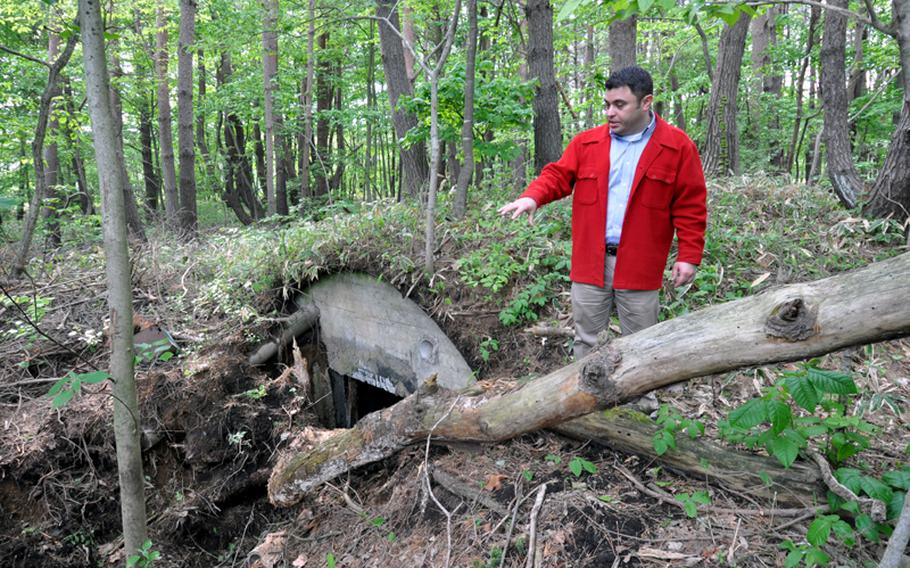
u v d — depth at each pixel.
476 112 5.20
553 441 2.86
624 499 2.39
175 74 12.98
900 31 2.35
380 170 16.73
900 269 1.72
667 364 2.21
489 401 2.86
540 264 4.08
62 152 10.60
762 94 9.49
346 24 10.81
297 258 5.19
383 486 3.28
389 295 4.59
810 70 10.89
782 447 2.11
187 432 4.41
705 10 2.28
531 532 2.30
